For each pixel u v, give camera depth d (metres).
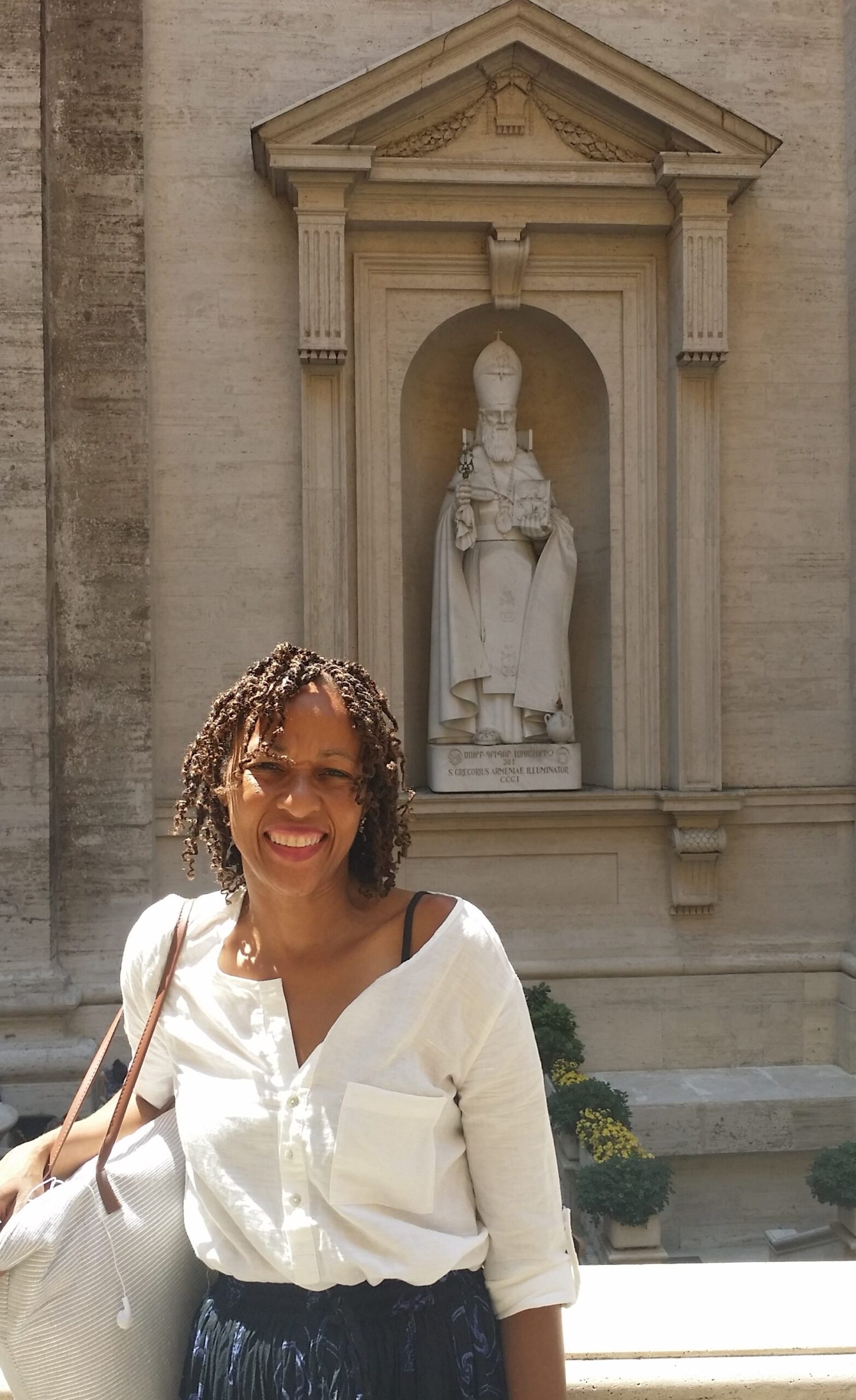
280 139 10.36
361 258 11.10
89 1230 1.93
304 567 10.93
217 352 11.05
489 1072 1.87
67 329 10.75
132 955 2.11
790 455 11.51
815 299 11.52
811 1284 2.63
